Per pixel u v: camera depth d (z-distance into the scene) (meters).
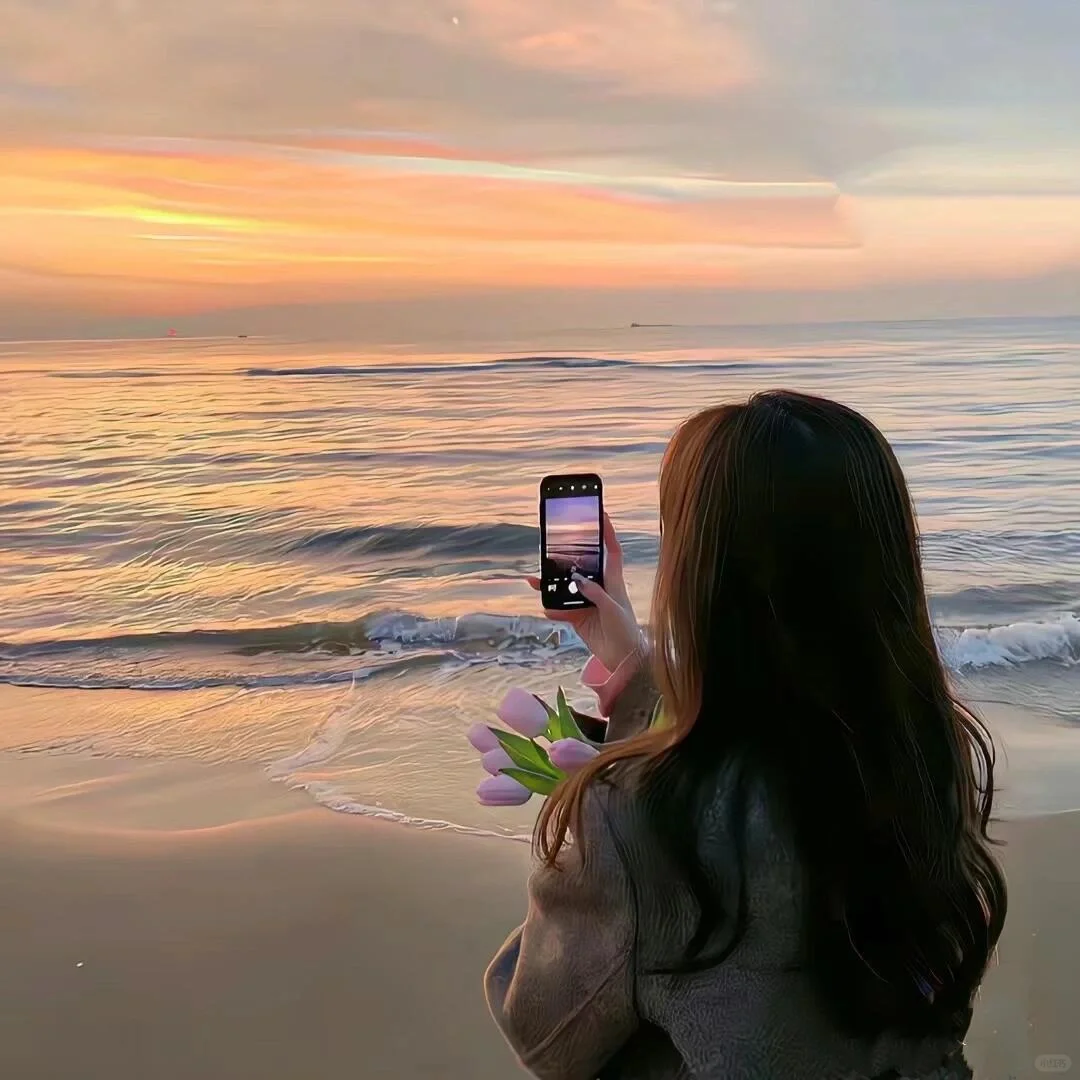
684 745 0.98
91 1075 2.66
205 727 5.64
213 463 14.08
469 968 3.18
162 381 20.08
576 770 1.18
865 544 0.98
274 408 17.83
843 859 0.95
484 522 10.94
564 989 1.01
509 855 3.95
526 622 7.51
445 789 4.66
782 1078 0.97
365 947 3.29
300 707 5.96
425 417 17.05
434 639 7.42
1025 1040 2.51
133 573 9.55
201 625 7.88
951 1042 1.08
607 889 0.98
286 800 4.55
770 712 0.97
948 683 1.12
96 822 4.31
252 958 3.22
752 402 1.05
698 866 0.95
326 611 8.19
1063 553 9.70
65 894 3.62
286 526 10.96
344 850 3.99
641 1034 1.03
